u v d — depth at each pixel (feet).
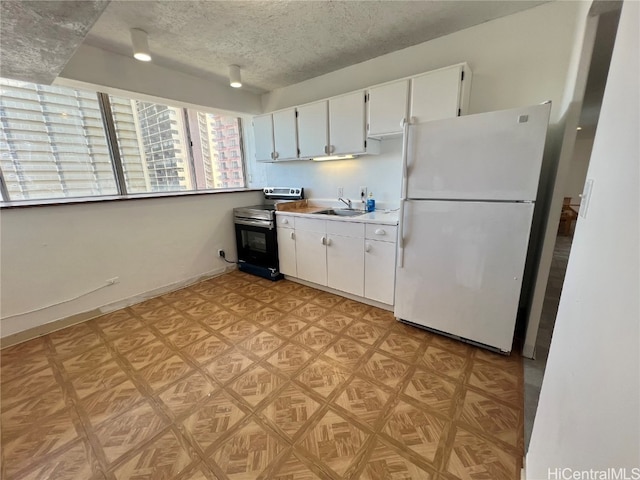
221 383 5.55
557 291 7.87
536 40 6.59
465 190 5.86
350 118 8.80
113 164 9.55
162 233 9.82
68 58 5.87
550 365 3.23
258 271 11.59
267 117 11.16
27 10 4.28
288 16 6.60
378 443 4.23
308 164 11.64
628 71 2.07
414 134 6.26
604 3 4.23
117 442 4.34
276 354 6.42
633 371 1.50
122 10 6.20
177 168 11.64
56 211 7.52
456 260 6.27
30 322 7.32
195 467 3.95
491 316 6.08
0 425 4.68
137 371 5.94
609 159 2.28
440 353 6.32
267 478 3.78
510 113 5.14
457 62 7.62
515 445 4.15
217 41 7.70
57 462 4.06
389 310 8.38
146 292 9.55
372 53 8.69
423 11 6.57
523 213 5.35
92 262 8.29
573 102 5.00
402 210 6.75
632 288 1.60
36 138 8.03
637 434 1.41
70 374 5.89
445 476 3.74
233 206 12.05
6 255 6.88
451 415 4.68
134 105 9.93
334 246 9.09
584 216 2.80
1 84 7.37
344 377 5.63
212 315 8.33
